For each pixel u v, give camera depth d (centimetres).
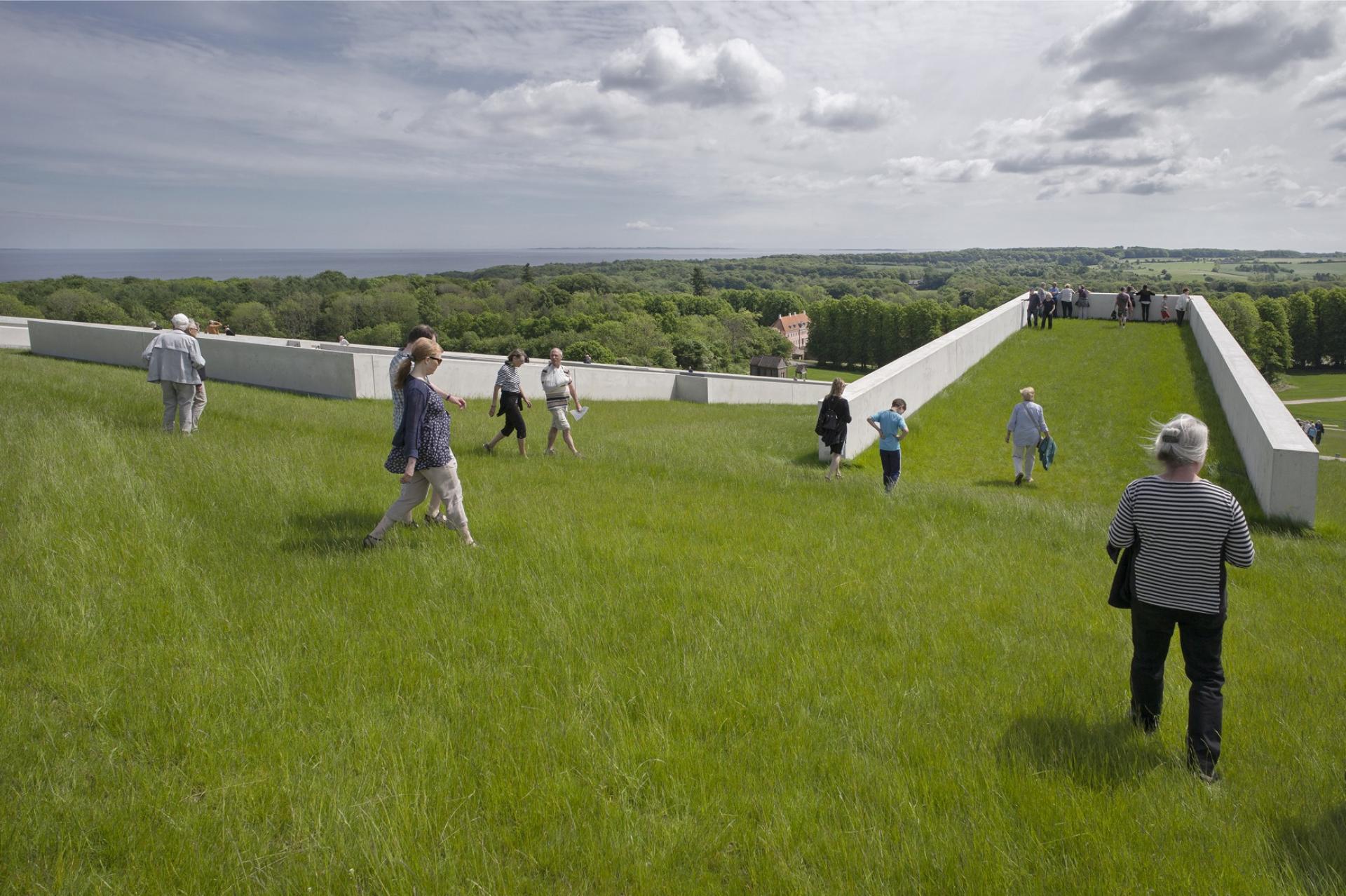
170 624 456
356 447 1068
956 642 527
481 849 286
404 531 669
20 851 273
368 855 278
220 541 605
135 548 561
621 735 365
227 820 296
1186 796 354
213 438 1019
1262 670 539
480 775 334
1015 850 302
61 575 502
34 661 400
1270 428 1244
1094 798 341
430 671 425
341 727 364
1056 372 2375
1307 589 796
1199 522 380
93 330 2217
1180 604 384
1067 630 574
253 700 383
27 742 335
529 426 1673
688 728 383
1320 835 328
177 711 367
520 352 1148
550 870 287
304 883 267
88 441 859
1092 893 282
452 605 518
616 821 307
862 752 376
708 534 758
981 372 2384
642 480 1023
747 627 518
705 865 294
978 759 369
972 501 1027
